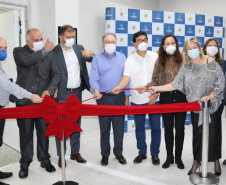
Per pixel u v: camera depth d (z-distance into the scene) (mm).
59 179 2691
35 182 2633
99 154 3422
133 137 4156
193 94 2438
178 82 2490
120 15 4227
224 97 2664
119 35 4258
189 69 2441
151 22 4477
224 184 2467
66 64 2836
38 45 2465
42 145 2779
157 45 4582
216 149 2551
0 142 2557
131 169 2891
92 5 4277
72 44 2729
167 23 4605
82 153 3465
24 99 2561
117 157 3094
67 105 2020
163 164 2889
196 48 2340
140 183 2562
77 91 2930
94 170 2898
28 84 2578
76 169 2936
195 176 2518
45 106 1989
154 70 2721
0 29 3604
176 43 2604
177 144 2797
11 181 2656
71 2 3383
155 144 2945
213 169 2811
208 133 2424
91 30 4305
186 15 4742
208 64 2375
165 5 5664
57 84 2682
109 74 2824
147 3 5363
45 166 2873
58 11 3256
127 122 4438
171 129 2781
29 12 3373
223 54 5172
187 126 4809
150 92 2725
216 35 5035
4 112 2209
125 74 2830
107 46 2719
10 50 3416
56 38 3270
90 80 2830
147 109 2283
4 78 2217
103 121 2916
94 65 2830
